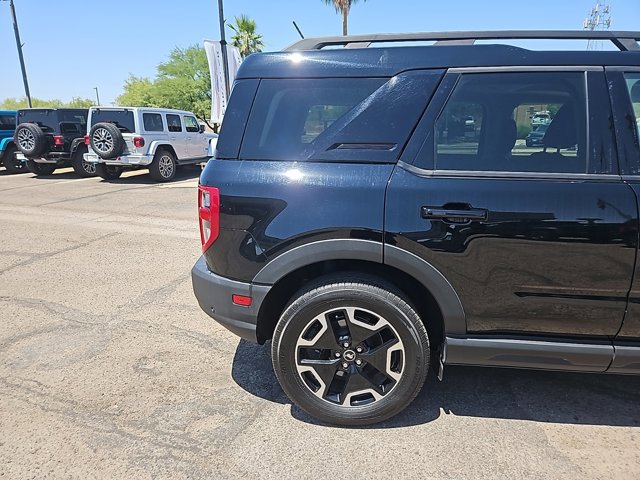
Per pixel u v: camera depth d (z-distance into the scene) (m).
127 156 12.61
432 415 2.63
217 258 2.55
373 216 2.29
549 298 2.27
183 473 2.21
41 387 2.91
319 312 2.42
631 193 2.15
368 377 2.50
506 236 2.22
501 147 2.29
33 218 8.13
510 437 2.44
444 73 2.34
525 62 2.29
